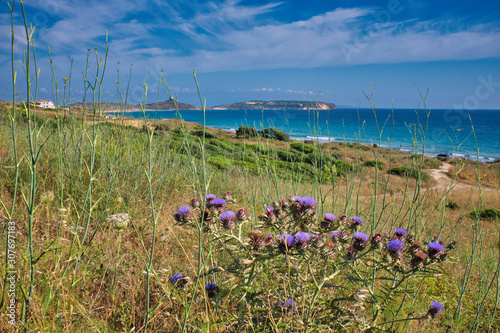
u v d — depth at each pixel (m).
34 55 1.54
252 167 7.28
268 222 2.15
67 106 3.65
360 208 4.45
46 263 2.14
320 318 1.87
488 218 8.71
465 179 13.30
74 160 3.82
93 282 2.31
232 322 1.85
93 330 1.85
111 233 2.81
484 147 46.81
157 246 2.87
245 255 2.02
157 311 2.09
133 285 2.30
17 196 3.25
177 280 2.02
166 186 4.49
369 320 2.15
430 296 3.09
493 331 2.76
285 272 2.00
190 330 1.87
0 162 3.75
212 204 2.15
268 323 1.82
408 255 2.13
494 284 3.55
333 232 2.33
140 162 4.48
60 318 1.83
